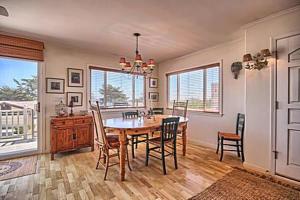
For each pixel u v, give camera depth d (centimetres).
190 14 256
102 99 470
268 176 265
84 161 332
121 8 238
